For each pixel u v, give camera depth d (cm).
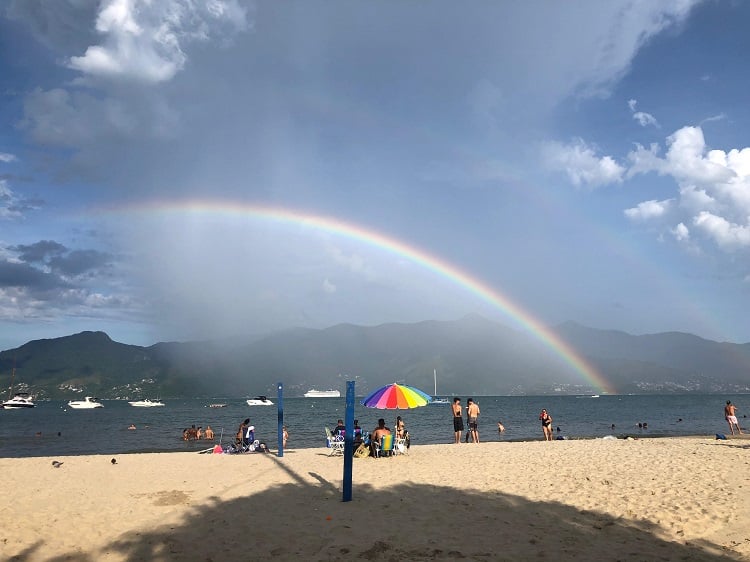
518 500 1141
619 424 6162
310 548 818
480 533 888
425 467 1659
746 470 1416
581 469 1521
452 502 1130
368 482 1385
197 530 926
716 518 928
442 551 788
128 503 1145
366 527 934
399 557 765
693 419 7131
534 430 5306
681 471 1426
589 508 1048
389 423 6700
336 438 2228
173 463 1862
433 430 5384
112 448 3947
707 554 750
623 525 916
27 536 894
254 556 784
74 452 3669
